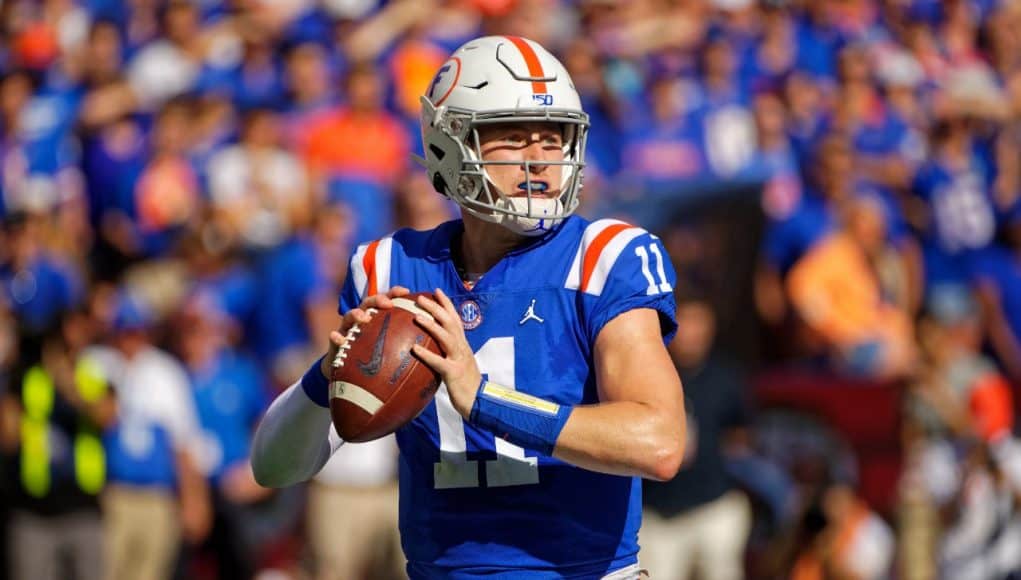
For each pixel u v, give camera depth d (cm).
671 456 976
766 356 3178
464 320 1089
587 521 1082
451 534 1094
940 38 4884
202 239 2992
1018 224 3619
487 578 1082
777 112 3759
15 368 2430
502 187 1087
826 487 2692
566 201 1098
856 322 3175
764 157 3675
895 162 3962
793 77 4056
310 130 3353
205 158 3322
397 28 3816
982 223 3831
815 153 3441
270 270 2962
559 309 1072
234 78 3662
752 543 2558
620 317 1041
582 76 3631
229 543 2612
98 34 3778
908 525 2727
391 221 3275
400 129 3422
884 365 3091
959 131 4025
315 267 2939
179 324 2681
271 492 2653
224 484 2623
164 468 2525
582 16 4125
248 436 2686
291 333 2923
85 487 2422
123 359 2533
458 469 1087
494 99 1083
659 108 3653
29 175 3491
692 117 3672
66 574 2433
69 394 2414
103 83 3594
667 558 2358
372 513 2541
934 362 2778
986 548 2634
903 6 4800
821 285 3186
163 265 3045
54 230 3077
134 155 3375
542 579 1077
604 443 974
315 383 1108
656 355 1027
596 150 3522
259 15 3891
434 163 1131
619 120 3588
